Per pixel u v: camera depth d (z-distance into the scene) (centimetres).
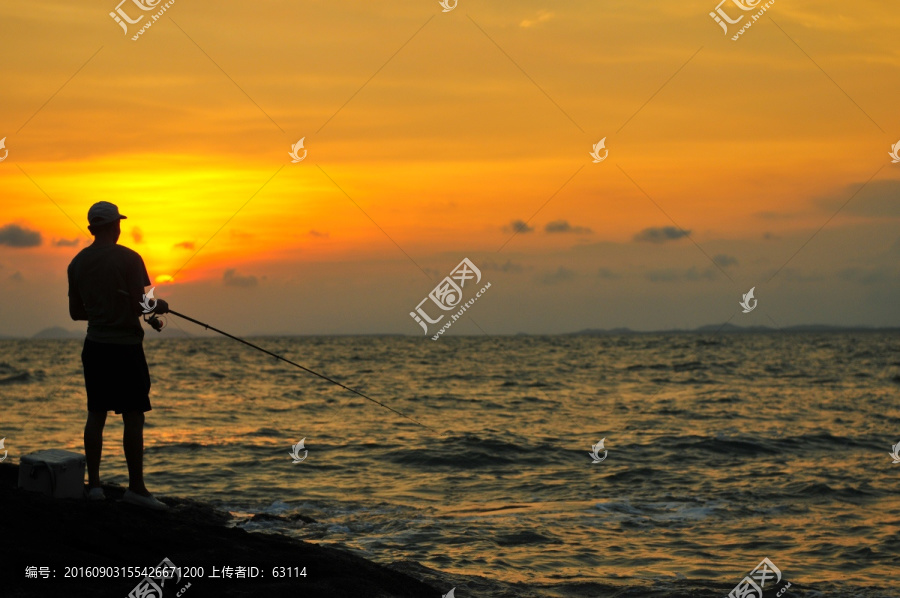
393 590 519
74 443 1445
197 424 1805
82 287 534
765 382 3422
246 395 2644
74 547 466
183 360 5550
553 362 5447
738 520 908
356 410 2183
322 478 1170
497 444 1477
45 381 3300
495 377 3794
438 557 725
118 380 543
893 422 1936
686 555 759
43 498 507
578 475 1220
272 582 478
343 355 6894
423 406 2345
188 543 507
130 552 477
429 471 1243
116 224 548
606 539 814
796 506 988
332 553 566
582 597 611
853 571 715
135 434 555
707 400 2556
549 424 1897
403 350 8469
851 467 1292
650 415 2111
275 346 10275
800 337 16425
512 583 632
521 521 886
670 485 1137
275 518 836
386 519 886
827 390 2964
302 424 1838
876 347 9069
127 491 561
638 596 617
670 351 7812
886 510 966
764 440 1577
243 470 1212
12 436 1540
